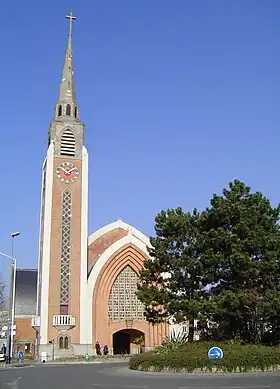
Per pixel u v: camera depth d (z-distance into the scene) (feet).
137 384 76.84
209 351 99.40
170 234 130.93
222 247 114.62
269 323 114.01
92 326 195.31
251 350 100.99
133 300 207.62
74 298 195.00
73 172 207.00
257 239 110.63
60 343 189.47
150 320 137.08
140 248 210.38
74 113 216.95
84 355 186.91
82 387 71.92
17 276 260.21
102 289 202.08
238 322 116.98
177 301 121.08
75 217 202.59
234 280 112.88
